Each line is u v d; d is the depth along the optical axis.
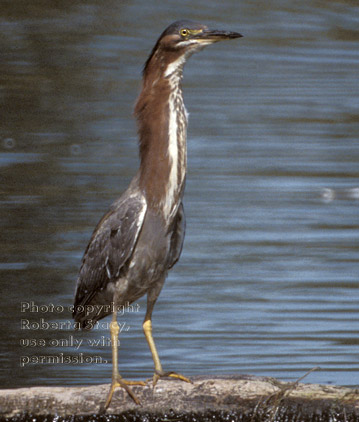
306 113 24.62
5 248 14.61
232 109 24.97
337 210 17.20
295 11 36.69
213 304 12.68
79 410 7.84
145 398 7.84
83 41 31.25
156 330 11.80
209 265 14.30
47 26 32.31
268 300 12.80
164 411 7.80
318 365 10.63
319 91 27.08
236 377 8.15
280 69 29.77
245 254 14.80
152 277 8.57
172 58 8.51
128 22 33.66
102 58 29.70
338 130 23.12
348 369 10.51
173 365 10.71
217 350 11.12
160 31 32.84
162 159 8.42
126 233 8.41
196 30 8.46
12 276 13.42
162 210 8.43
